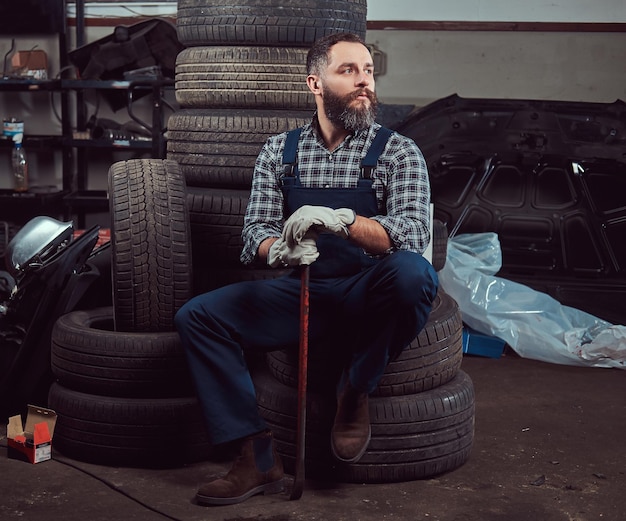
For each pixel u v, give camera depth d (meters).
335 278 2.53
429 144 4.63
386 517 2.37
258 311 2.49
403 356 2.62
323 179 2.55
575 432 3.13
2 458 2.80
